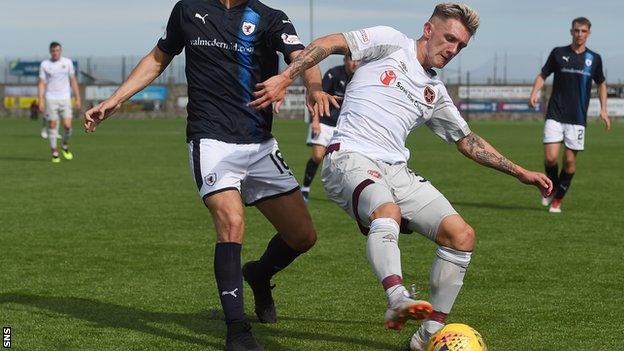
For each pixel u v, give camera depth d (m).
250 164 6.10
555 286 7.96
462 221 5.75
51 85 21.91
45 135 32.69
